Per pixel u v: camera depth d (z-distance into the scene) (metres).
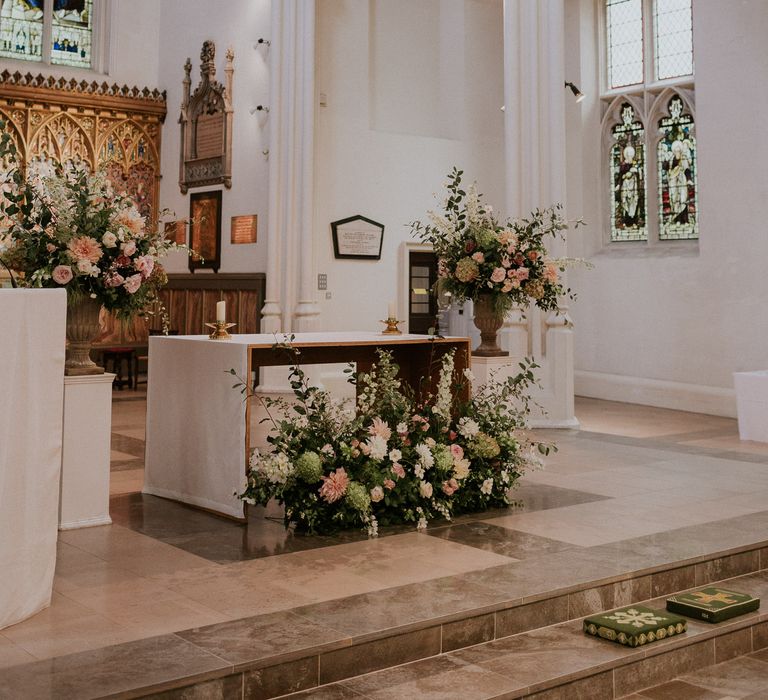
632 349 14.23
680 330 13.43
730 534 5.98
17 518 4.13
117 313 6.21
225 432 6.37
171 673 3.58
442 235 8.27
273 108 13.31
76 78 16.08
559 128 10.91
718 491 7.39
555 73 10.92
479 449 6.61
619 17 14.62
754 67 12.20
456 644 4.40
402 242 14.36
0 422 4.00
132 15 16.48
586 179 14.99
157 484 7.04
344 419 6.35
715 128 12.75
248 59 14.56
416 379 7.98
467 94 15.05
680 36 13.77
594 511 6.64
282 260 13.38
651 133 14.10
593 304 14.87
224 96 14.90
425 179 14.62
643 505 6.85
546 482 7.74
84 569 5.09
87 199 5.95
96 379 6.07
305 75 13.17
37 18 16.00
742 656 4.90
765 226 12.15
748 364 12.45
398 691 3.90
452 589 4.76
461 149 15.00
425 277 14.70
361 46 13.98
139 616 4.29
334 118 13.70
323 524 6.09
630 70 14.52
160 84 16.56
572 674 4.13
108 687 3.44
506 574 5.04
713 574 5.55
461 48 15.02
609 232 14.93
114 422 11.27
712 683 4.52
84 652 3.81
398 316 14.33
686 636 4.65
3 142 5.77
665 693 4.40
